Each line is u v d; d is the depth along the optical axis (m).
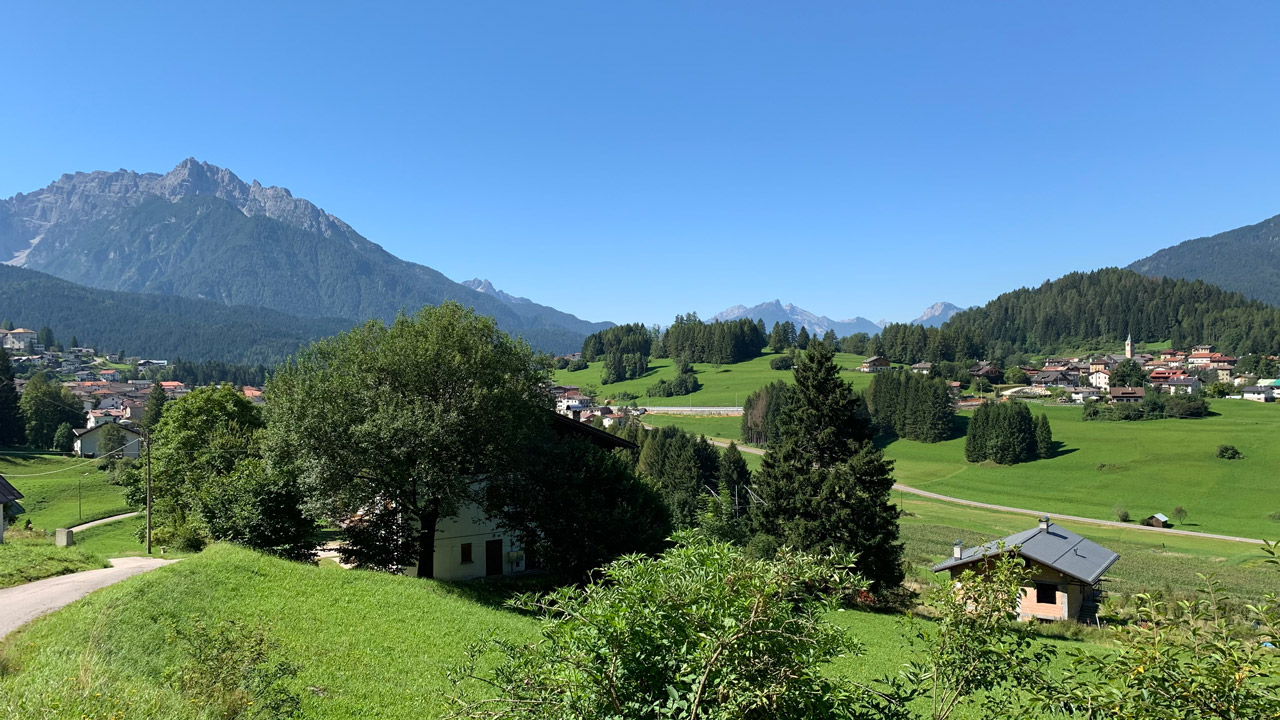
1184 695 5.63
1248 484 105.12
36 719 9.02
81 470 96.12
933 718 7.17
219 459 42.91
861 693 6.99
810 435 38.44
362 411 30.27
